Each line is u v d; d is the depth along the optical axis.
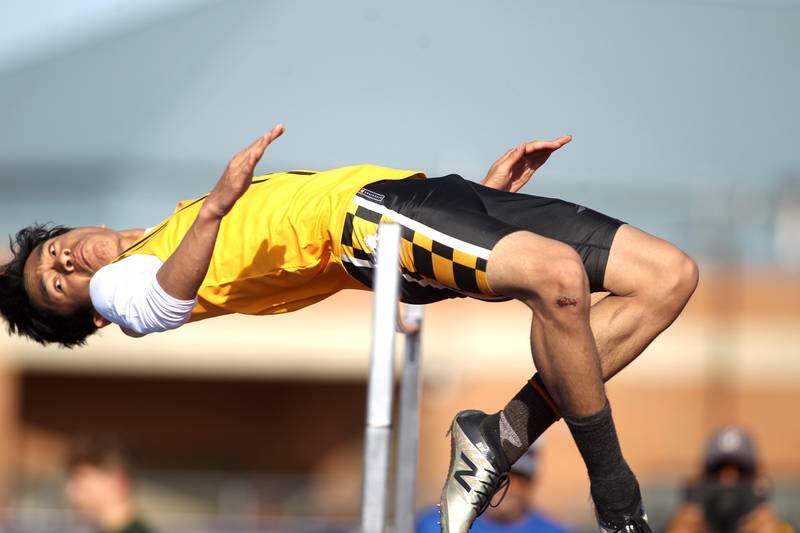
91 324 15.57
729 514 21.48
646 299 12.16
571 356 11.36
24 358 59.34
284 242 13.45
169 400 63.09
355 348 60.91
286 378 61.41
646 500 57.50
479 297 12.79
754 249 68.31
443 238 12.11
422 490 57.94
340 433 63.44
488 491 11.78
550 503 48.25
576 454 57.94
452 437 12.07
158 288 13.02
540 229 12.52
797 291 64.19
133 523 19.47
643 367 63.88
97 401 62.62
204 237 12.56
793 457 63.47
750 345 64.06
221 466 63.47
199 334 60.25
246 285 13.79
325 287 14.04
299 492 45.16
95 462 19.23
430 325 60.81
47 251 15.24
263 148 12.23
